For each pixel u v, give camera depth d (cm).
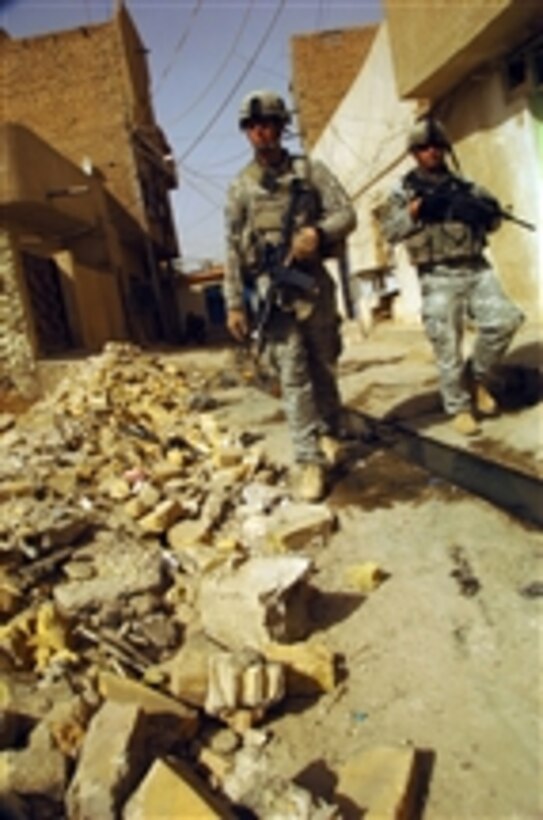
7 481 403
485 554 270
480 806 156
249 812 159
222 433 539
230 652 213
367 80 1380
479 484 342
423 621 232
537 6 659
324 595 261
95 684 212
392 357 879
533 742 172
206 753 179
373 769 165
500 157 834
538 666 198
